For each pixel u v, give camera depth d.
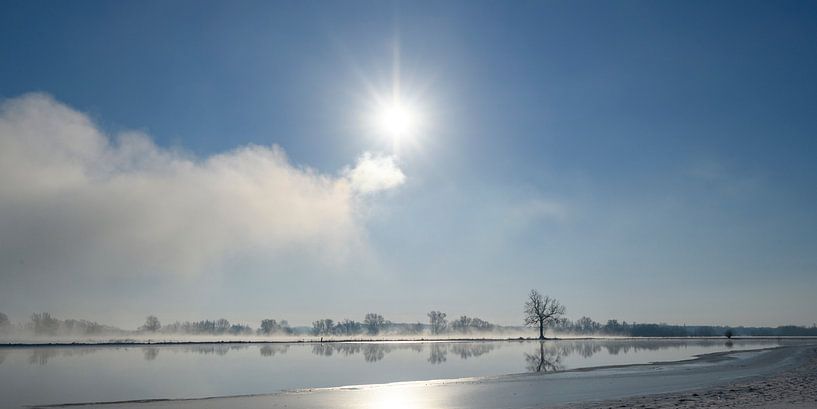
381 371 55.16
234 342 141.50
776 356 74.81
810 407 26.62
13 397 34.97
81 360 68.69
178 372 53.41
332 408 29.66
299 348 108.06
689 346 117.06
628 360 70.44
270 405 30.91
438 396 34.62
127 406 30.59
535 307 157.38
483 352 92.75
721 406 27.53
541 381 43.72
